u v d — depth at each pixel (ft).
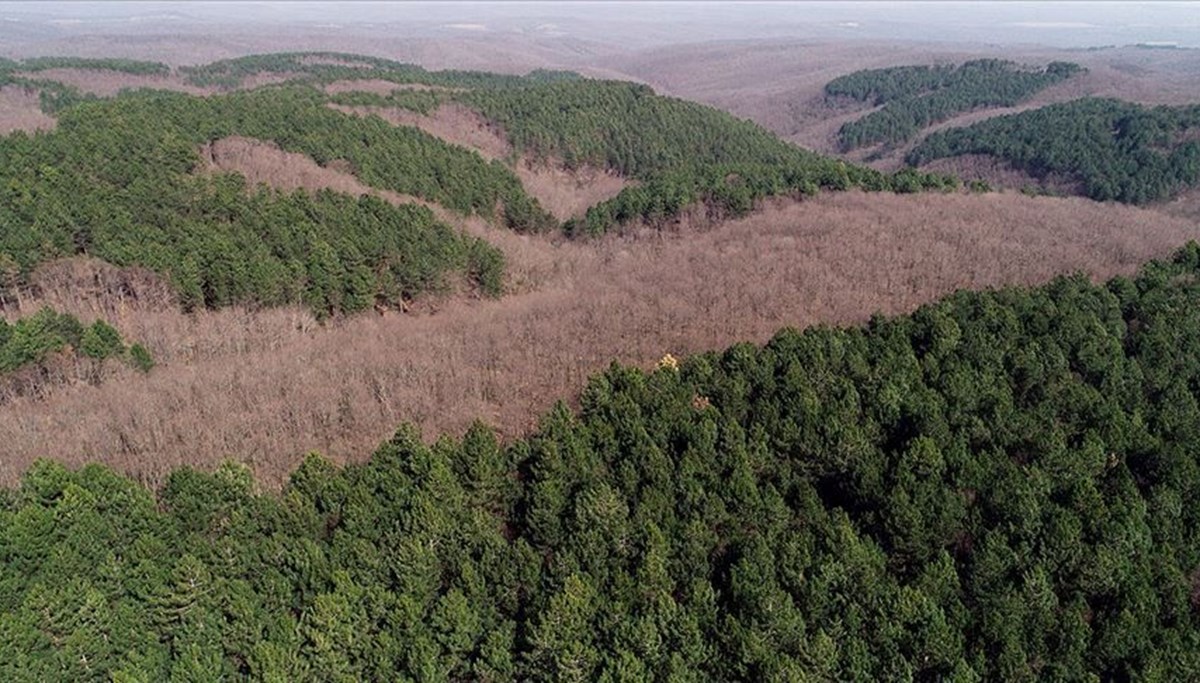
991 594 119.24
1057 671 107.65
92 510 127.95
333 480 143.54
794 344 189.67
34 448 174.19
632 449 151.33
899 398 165.27
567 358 222.48
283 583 122.72
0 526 120.98
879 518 136.26
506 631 116.98
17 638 104.27
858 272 276.00
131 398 194.39
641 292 272.51
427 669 109.19
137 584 118.62
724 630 113.70
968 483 140.56
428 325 255.70
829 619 115.75
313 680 109.91
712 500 137.80
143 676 103.50
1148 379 178.50
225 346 234.79
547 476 145.48
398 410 196.95
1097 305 208.85
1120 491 140.26
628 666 107.76
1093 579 122.31
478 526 133.69
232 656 114.01
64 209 253.44
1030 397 173.88
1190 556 130.41
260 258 257.75
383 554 129.18
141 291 243.81
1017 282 257.96
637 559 131.54
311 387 205.16
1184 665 108.17
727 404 171.94
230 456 167.73
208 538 133.49
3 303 233.55
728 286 269.64
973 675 105.19
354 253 270.05
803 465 154.30
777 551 129.49
